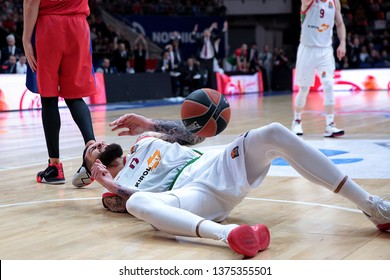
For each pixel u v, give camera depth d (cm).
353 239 370
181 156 430
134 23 2711
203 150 763
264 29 3338
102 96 1909
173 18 2798
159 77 2109
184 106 401
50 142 582
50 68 572
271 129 367
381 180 556
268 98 2033
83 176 544
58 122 586
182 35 2828
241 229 330
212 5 3038
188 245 364
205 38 2270
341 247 352
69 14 573
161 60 2167
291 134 368
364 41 2867
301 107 961
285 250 349
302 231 392
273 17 3297
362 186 530
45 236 394
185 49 2838
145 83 2055
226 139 895
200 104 396
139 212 371
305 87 948
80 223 427
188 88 2253
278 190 527
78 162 718
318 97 2031
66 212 464
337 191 376
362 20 2989
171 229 362
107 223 426
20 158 765
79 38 577
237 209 458
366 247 351
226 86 2314
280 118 1264
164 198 374
